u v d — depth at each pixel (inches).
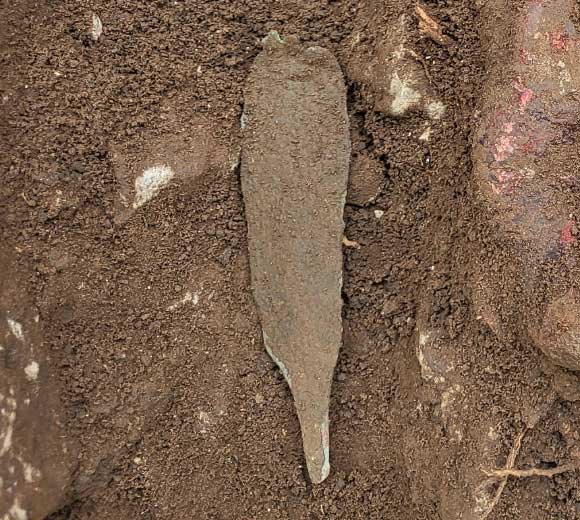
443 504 18.3
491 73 17.9
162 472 19.0
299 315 18.9
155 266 18.8
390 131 18.9
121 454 18.9
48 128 18.4
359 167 19.0
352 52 19.0
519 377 17.9
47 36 18.5
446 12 18.2
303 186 18.9
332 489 19.2
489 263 17.9
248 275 19.2
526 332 17.7
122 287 18.7
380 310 19.3
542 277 17.6
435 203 18.8
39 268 18.3
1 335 17.9
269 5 19.2
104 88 18.6
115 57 18.7
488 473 17.9
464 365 18.3
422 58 18.4
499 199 17.7
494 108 17.8
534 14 17.6
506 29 17.8
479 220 18.0
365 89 18.9
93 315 18.6
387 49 18.6
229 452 19.1
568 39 17.6
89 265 18.5
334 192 18.9
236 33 19.2
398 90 18.5
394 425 19.1
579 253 17.5
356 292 19.3
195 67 19.0
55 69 18.4
